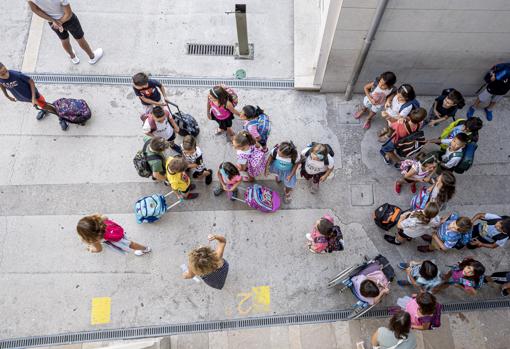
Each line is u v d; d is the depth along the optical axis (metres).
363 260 6.22
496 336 5.91
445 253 6.30
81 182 6.55
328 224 5.19
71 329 5.80
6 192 6.45
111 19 7.67
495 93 6.64
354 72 6.54
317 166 5.57
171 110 7.03
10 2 7.75
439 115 6.52
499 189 6.73
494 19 5.61
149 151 5.60
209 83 7.28
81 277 6.04
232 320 5.89
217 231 6.32
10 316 5.83
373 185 6.68
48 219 6.32
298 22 7.64
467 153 5.94
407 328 4.61
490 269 6.24
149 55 7.45
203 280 5.45
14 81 5.89
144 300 5.95
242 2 7.82
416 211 5.48
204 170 6.26
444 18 5.61
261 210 6.33
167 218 6.37
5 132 6.82
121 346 5.35
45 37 7.51
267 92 7.25
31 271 6.05
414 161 5.98
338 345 5.80
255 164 5.79
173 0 7.80
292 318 5.93
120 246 5.50
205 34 7.62
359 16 5.61
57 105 6.56
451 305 6.05
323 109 7.16
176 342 5.77
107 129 6.90
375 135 7.00
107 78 7.26
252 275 6.11
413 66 6.63
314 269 6.16
